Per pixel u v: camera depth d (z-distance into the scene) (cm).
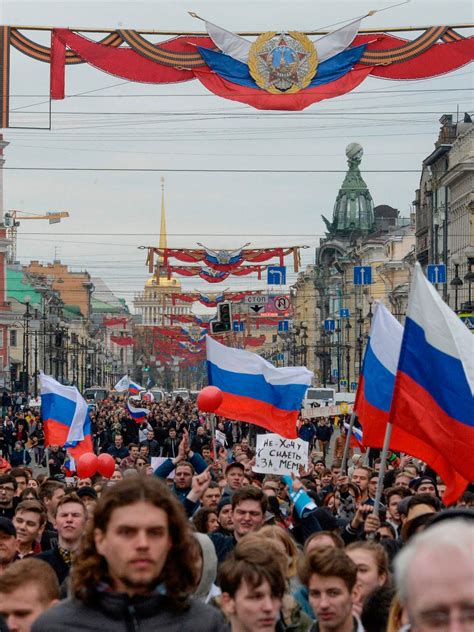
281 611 1157
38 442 6819
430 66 3256
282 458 2742
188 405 10719
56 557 1623
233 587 1057
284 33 3244
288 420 2817
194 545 834
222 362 2828
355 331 16200
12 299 18338
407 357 1758
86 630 805
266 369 2827
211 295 11312
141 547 806
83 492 2103
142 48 3253
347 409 6575
